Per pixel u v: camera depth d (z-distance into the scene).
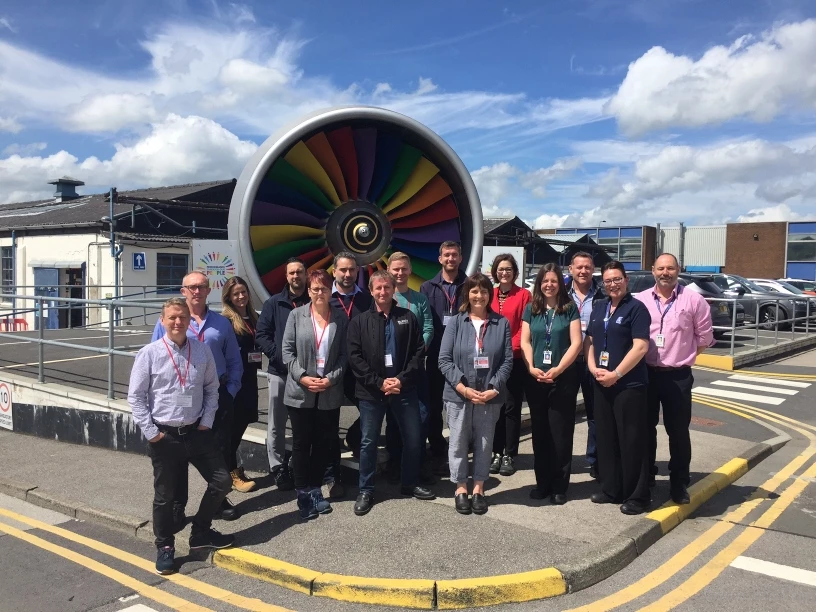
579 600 3.61
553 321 4.76
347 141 6.85
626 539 4.14
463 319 4.67
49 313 20.42
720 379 11.39
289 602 3.64
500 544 4.09
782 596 3.62
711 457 6.21
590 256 5.44
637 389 4.58
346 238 6.93
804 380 11.30
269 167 6.30
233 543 4.20
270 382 5.13
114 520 4.85
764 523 4.73
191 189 23.11
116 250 18.58
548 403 4.81
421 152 7.35
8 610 3.57
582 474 5.59
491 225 29.75
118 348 7.32
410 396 4.80
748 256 47.44
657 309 4.84
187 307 4.00
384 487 5.24
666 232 50.81
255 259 6.59
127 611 3.56
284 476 5.24
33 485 5.71
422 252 7.45
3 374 8.86
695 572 3.93
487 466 4.67
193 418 3.98
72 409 7.53
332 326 4.68
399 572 3.75
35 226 20.69
